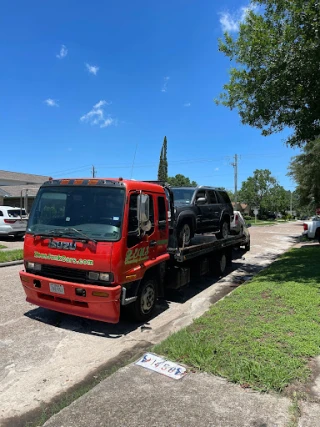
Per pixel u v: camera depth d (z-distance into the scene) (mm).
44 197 5645
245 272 11031
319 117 8680
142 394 3160
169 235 6926
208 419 2797
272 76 8500
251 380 3326
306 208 32750
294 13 7750
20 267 10719
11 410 3260
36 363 4238
